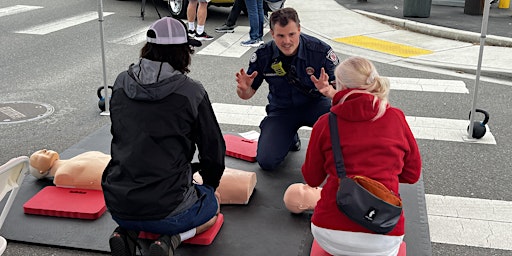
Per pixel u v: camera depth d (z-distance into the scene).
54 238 3.74
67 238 3.75
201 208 3.39
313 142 3.18
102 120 6.24
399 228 3.04
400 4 13.34
